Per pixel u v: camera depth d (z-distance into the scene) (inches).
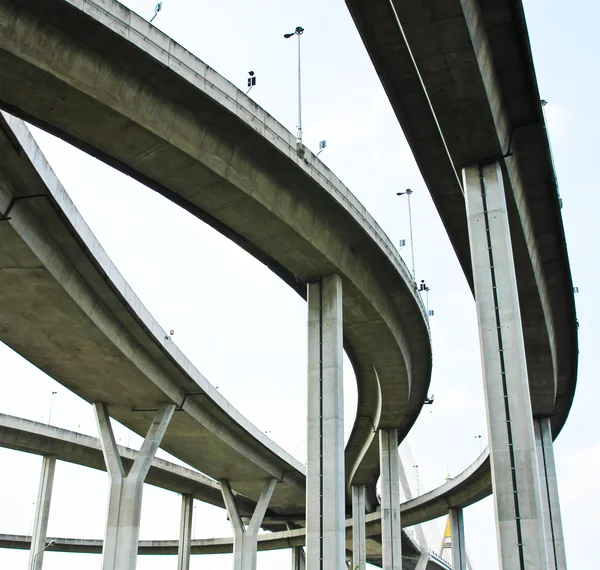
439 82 898.7
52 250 1217.4
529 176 1125.7
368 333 1533.0
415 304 1519.4
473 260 953.5
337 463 1190.3
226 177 1045.2
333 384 1234.0
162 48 903.7
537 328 1469.0
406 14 810.8
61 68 857.5
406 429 2201.0
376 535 3196.4
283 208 1142.3
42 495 2278.5
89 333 1448.1
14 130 969.5
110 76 895.7
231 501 2593.5
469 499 2657.5
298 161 1097.4
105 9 846.5
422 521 2915.8
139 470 1800.0
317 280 1315.2
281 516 3437.5
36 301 1325.0
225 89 981.2
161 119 952.9
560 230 1259.8
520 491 836.0
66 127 949.2
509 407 875.4
